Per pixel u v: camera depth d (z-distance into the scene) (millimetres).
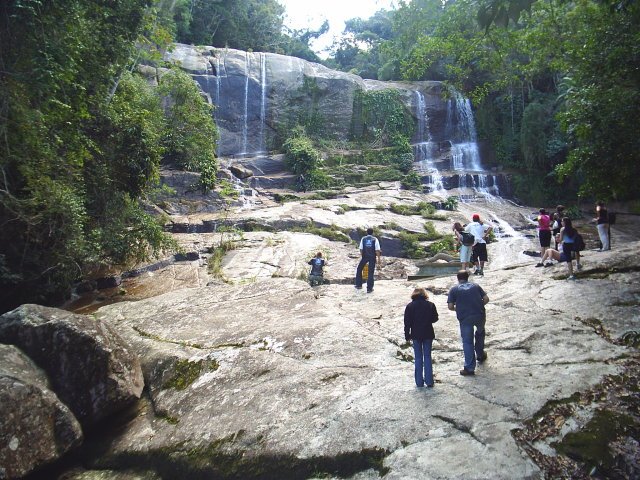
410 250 17141
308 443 4566
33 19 8773
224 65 30266
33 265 11297
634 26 9141
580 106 9992
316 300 9133
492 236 18953
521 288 8766
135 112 14094
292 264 13891
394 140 31062
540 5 13398
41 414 4910
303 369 6051
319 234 17344
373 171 28062
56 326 5734
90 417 5652
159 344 7348
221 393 5832
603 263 9070
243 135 29938
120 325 8375
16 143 9711
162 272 14203
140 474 5113
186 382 6332
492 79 30625
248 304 8914
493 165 30672
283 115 30969
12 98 9102
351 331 7156
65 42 9758
